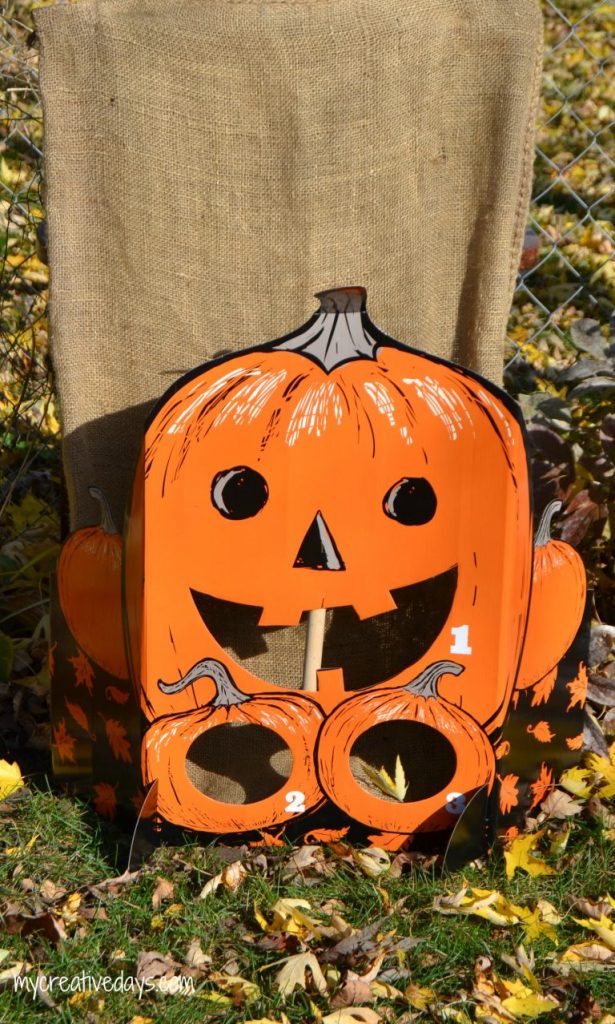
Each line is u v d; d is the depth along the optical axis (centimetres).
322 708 172
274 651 194
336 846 179
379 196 182
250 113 177
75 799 191
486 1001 150
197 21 174
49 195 180
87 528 181
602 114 518
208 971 155
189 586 165
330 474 163
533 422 214
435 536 166
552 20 607
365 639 198
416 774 198
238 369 160
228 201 181
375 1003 150
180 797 174
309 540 165
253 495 163
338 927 161
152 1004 150
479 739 174
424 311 189
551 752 190
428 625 196
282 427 161
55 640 183
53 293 183
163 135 177
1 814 187
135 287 184
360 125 179
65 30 174
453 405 162
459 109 182
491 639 170
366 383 162
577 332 219
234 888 171
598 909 169
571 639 184
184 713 170
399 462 163
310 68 175
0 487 258
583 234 404
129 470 192
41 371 278
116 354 187
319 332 161
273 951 159
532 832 188
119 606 181
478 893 170
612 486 213
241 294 186
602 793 190
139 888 171
